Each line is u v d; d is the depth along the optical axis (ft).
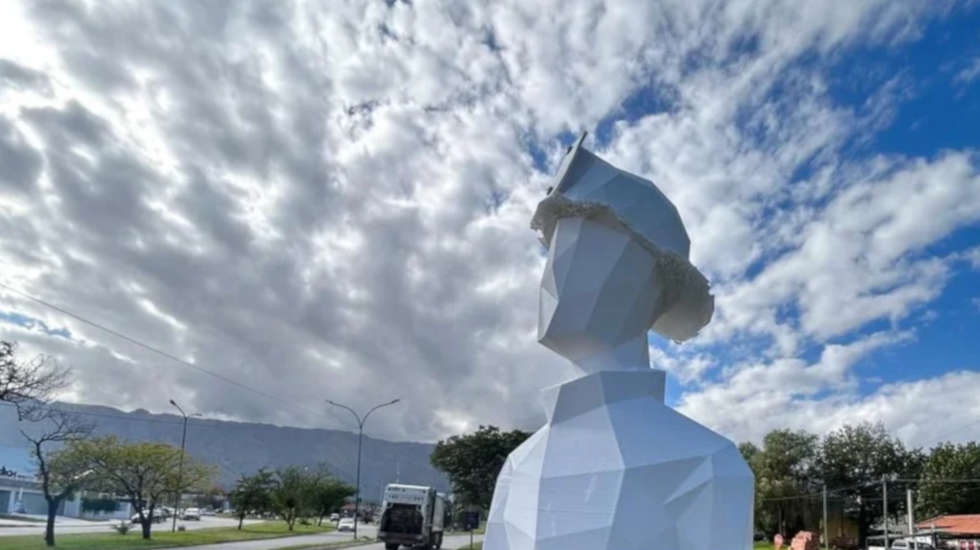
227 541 137.90
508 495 29.58
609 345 30.45
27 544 109.40
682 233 32.81
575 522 26.53
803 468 231.91
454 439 262.47
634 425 28.37
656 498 26.55
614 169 32.22
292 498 227.61
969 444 208.33
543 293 31.81
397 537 122.42
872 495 221.05
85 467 131.13
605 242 30.86
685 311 33.35
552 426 29.73
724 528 26.35
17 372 97.30
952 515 186.91
